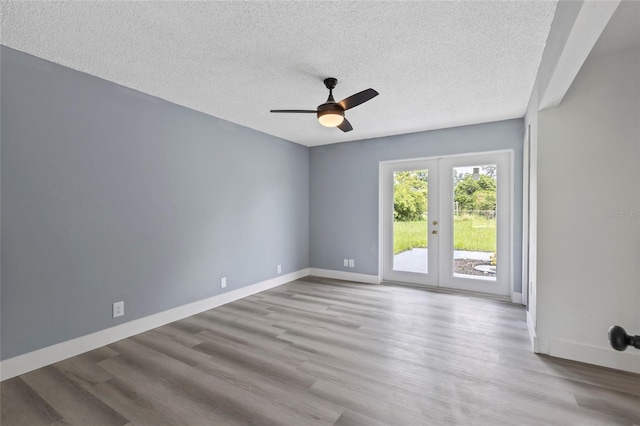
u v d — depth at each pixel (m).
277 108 3.33
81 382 2.04
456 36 1.98
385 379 2.04
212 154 3.59
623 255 2.14
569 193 2.27
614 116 2.15
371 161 4.70
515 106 3.26
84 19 1.79
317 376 2.08
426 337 2.70
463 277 4.19
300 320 3.14
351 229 4.91
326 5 1.68
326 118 2.54
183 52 2.18
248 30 1.92
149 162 2.95
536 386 1.94
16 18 1.78
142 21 1.82
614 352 2.15
